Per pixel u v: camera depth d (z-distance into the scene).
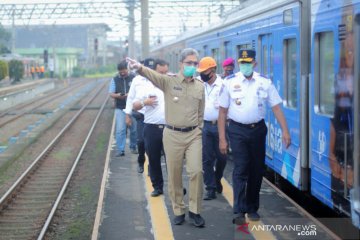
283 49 8.34
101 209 7.76
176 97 6.53
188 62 6.43
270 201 7.91
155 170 8.26
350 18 5.77
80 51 95.12
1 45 45.56
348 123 5.82
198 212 6.75
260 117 6.52
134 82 8.57
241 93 6.43
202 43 16.23
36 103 31.92
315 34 6.93
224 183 9.19
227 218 7.16
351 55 5.75
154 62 8.18
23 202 9.73
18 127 20.67
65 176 11.87
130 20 34.97
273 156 9.02
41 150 15.48
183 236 6.47
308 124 7.42
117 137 12.36
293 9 7.75
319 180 6.82
